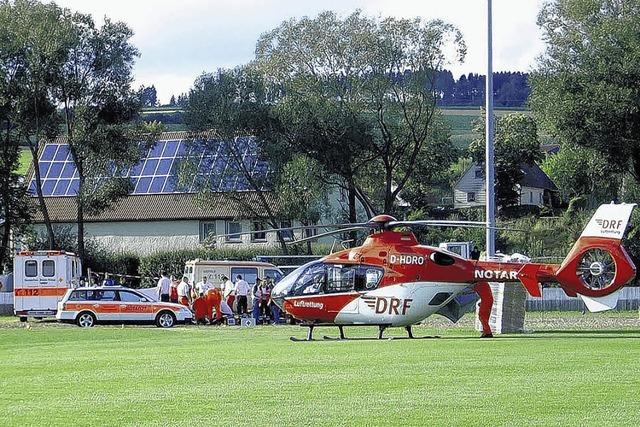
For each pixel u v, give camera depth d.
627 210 51.84
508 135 188.88
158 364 36.06
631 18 107.00
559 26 111.00
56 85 108.19
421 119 118.94
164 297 84.06
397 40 118.12
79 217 112.38
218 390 28.14
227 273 88.81
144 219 139.00
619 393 26.48
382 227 53.72
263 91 116.19
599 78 106.81
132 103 111.00
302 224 117.19
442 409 24.31
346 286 53.22
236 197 116.69
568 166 117.19
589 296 52.28
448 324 70.88
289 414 23.95
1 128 112.50
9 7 109.75
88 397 27.25
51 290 84.25
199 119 115.88
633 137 106.44
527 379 29.53
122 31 110.44
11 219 113.19
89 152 110.06
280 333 61.31
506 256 56.94
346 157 117.00
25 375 33.28
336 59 118.44
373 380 29.86
